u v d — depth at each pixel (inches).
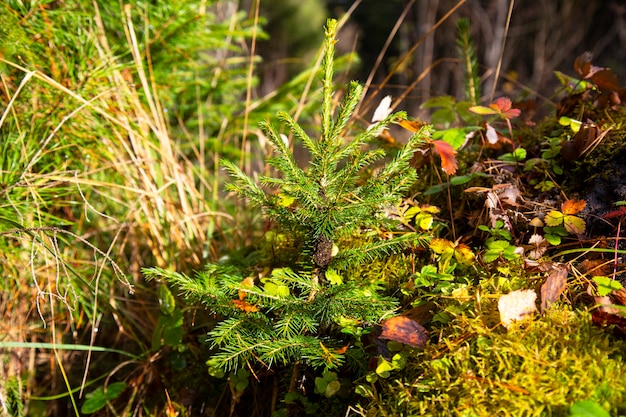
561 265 32.5
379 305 31.3
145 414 39.3
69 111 43.1
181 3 48.4
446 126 46.4
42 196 42.4
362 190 32.9
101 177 45.3
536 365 28.7
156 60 49.8
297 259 37.8
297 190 31.8
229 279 32.8
